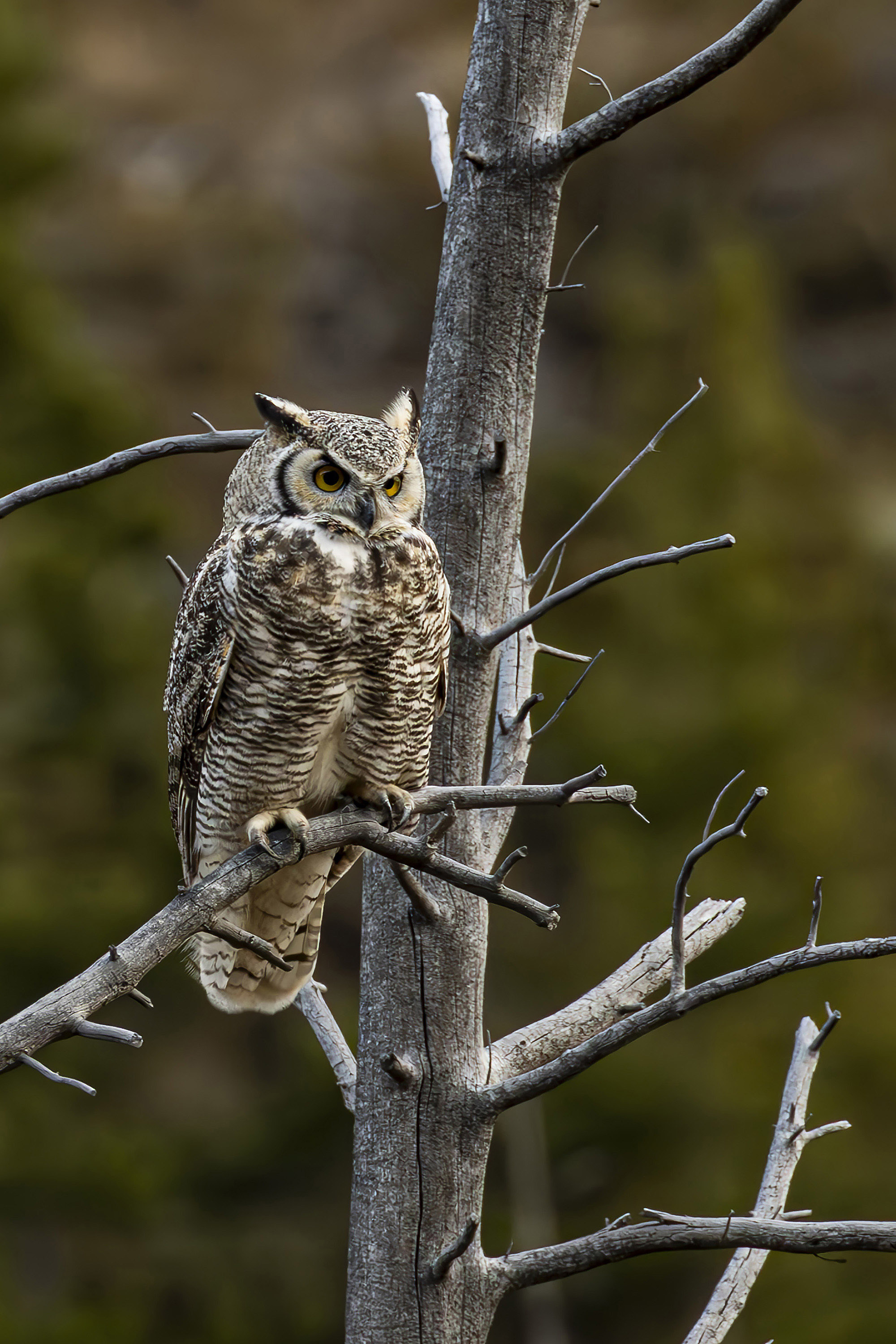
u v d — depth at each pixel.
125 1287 17.59
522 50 5.30
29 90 21.19
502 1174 17.16
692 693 17.72
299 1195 18.89
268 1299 17.84
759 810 17.06
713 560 18.50
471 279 5.40
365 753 5.77
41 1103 18.30
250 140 42.69
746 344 20.02
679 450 19.61
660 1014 4.43
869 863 18.95
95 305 32.66
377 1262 5.28
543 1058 5.45
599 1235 4.93
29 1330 16.27
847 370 37.97
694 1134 16.25
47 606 19.41
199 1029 20.66
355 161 41.25
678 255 33.41
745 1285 5.08
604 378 30.52
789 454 19.81
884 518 26.97
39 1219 17.92
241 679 5.61
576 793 4.33
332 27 47.72
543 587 19.17
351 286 38.81
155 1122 19.30
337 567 5.42
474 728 5.62
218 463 31.16
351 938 24.64
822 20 42.91
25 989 18.33
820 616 20.02
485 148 5.35
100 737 19.48
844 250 38.81
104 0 48.34
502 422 5.45
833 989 16.52
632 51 40.97
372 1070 5.40
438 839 4.28
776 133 40.81
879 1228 4.32
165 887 19.17
